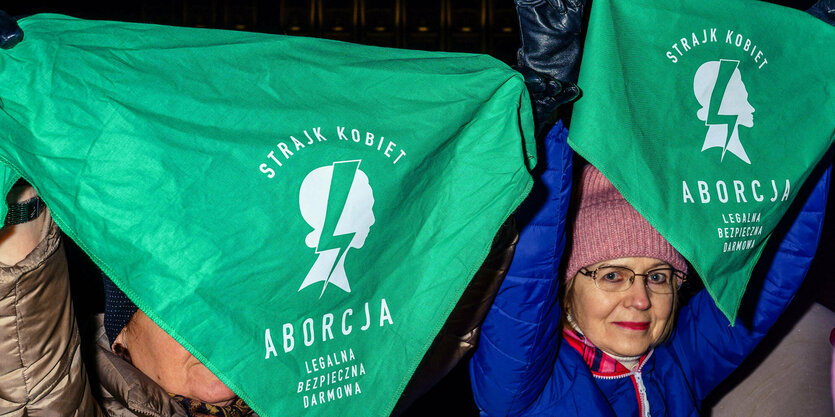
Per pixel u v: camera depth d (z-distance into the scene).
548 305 1.54
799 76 1.47
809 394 2.16
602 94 1.29
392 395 1.12
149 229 0.96
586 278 1.63
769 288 1.83
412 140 1.12
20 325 1.05
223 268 0.98
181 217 0.97
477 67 1.23
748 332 1.84
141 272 0.96
